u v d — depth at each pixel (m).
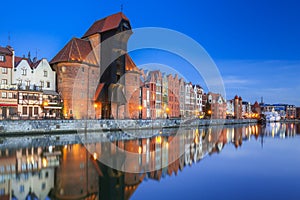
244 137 57.53
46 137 46.62
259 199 14.65
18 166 22.48
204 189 16.53
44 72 67.62
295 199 14.73
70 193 15.54
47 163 23.77
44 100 62.09
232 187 16.95
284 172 21.50
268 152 33.41
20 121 47.38
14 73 62.47
